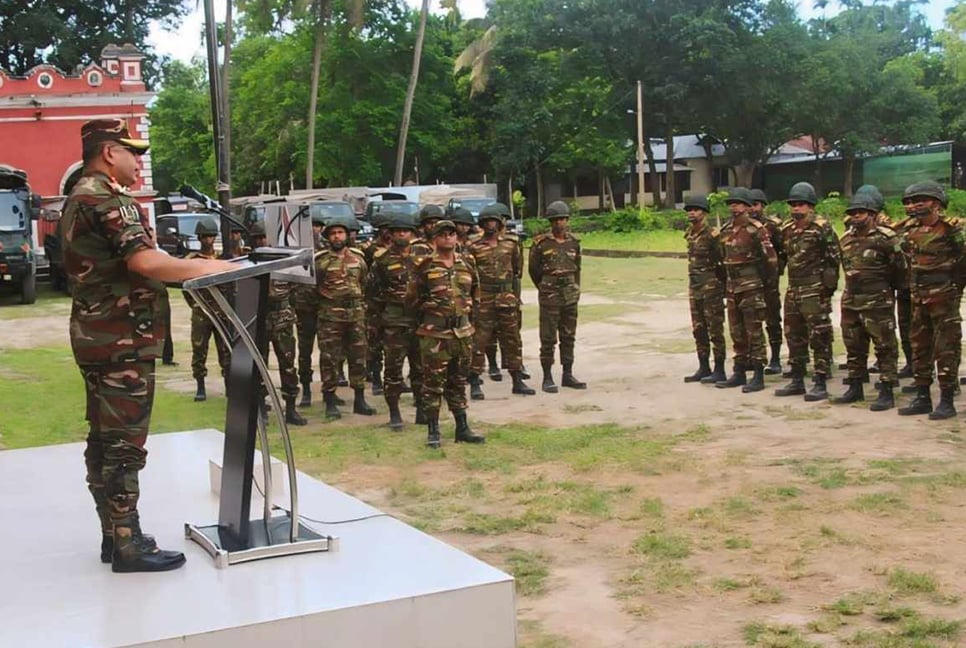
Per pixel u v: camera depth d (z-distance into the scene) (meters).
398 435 8.80
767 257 10.16
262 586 3.49
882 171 46.97
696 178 50.81
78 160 28.31
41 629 3.14
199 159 56.22
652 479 7.02
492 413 9.68
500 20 40.50
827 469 7.03
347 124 37.59
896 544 5.43
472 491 6.88
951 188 44.06
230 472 3.98
